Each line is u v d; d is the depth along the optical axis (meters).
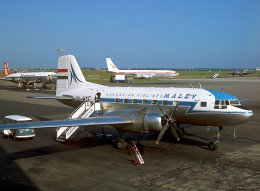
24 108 40.81
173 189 12.72
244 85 84.25
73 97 27.11
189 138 22.95
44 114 35.38
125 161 16.92
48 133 25.00
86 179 13.97
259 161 16.91
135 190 12.61
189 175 14.50
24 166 15.95
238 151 19.14
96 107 23.98
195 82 101.50
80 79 27.61
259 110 38.47
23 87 78.94
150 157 17.73
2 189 12.73
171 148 19.92
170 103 21.14
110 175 14.52
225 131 25.92
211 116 19.58
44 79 76.12
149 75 124.75
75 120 17.53
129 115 19.11
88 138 22.97
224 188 12.87
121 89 24.50
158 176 14.37
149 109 21.91
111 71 129.00
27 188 12.85
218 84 89.12
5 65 90.69
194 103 20.19
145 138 22.95
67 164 16.33
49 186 13.09
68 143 21.36
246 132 25.47
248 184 13.35
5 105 44.06
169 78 144.12
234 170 15.29
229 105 19.41
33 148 19.89
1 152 18.81
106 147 20.23
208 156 17.94
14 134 22.05
